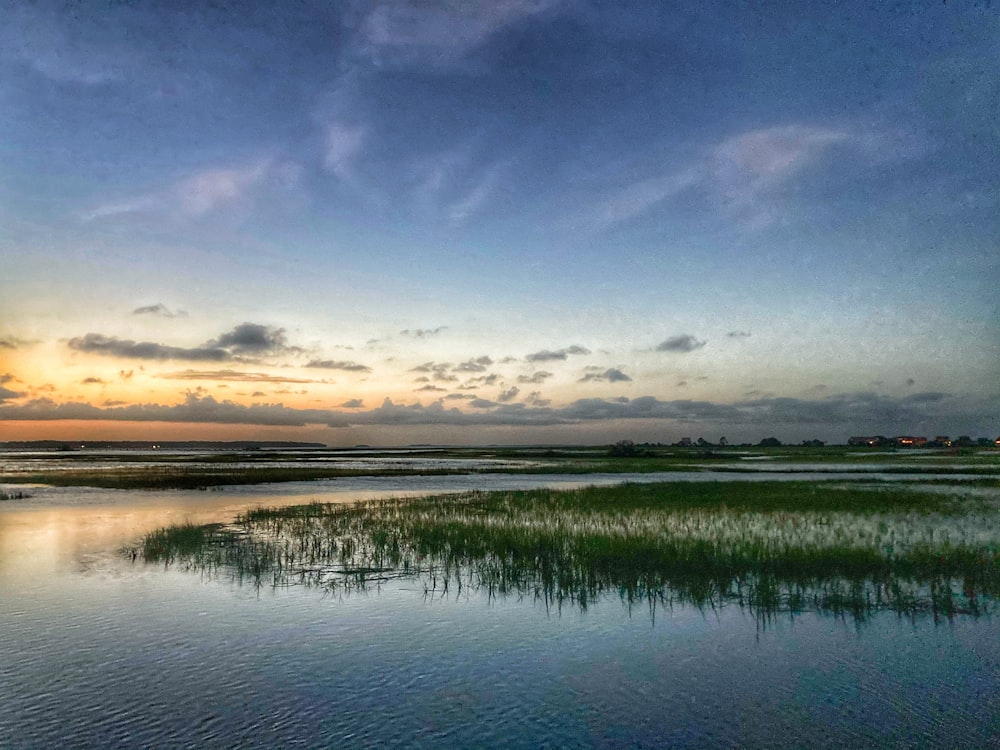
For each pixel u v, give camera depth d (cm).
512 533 2378
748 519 2711
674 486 4747
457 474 7131
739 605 1480
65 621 1381
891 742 871
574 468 8444
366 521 2834
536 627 1341
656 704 986
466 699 1004
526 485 5366
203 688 1041
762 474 6850
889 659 1155
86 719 934
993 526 2489
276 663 1145
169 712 958
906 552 1934
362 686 1051
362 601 1540
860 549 1975
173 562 1983
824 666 1123
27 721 927
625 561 1872
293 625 1357
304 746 863
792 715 943
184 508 3544
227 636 1287
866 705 977
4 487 5088
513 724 923
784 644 1230
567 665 1136
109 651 1202
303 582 1728
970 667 1115
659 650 1207
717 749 854
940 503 3400
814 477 6134
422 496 4206
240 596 1590
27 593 1616
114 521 2972
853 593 1554
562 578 1723
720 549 1986
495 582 1703
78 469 7806
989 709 961
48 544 2320
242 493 4581
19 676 1085
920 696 1006
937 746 859
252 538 2412
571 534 2323
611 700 997
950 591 1559
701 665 1135
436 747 861
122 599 1562
